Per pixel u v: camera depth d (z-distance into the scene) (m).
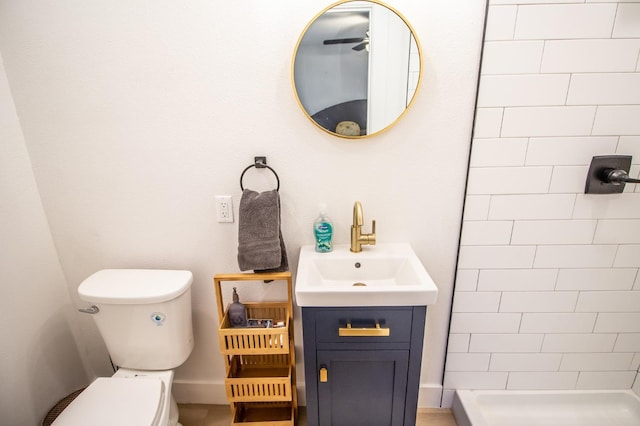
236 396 1.37
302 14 1.17
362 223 1.30
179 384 1.68
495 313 1.48
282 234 1.41
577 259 1.38
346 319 1.13
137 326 1.32
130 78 1.24
